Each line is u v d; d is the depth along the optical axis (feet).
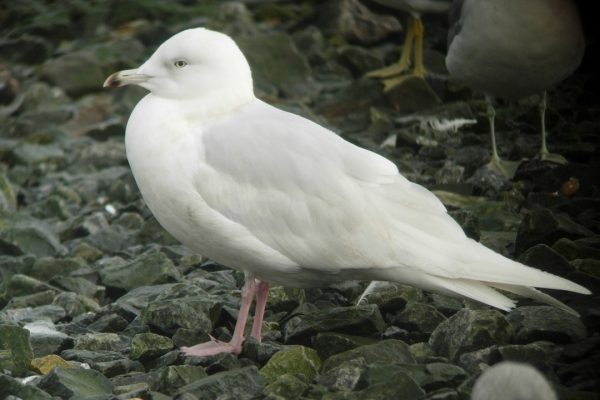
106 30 81.00
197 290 38.47
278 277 33.63
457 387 29.14
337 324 33.96
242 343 33.88
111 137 64.85
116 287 42.45
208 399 30.14
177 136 33.01
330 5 76.43
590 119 56.54
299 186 32.12
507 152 52.47
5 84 70.64
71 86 71.15
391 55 71.77
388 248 31.76
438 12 62.95
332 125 61.16
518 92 50.08
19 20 84.07
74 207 54.70
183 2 83.30
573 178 46.03
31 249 47.39
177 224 33.47
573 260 37.19
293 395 29.78
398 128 59.06
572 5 46.78
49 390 31.14
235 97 33.58
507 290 32.48
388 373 29.60
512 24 46.42
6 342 34.27
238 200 32.40
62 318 39.50
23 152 61.82
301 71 69.26
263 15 79.82
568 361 30.17
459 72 50.39
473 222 41.04
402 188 32.53
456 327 31.94
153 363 34.06
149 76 33.68
